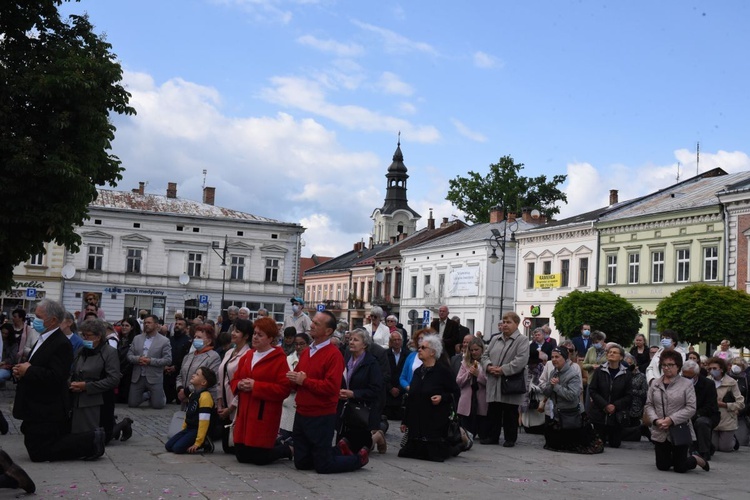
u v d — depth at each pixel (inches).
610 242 2178.9
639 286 2070.6
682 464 516.7
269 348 453.1
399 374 695.7
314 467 439.5
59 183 902.4
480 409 631.8
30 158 884.6
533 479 453.7
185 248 2920.8
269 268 3024.1
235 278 2979.8
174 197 3120.1
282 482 402.3
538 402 692.7
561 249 2354.8
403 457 522.9
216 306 2950.3
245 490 376.2
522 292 2522.1
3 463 350.0
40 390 434.0
